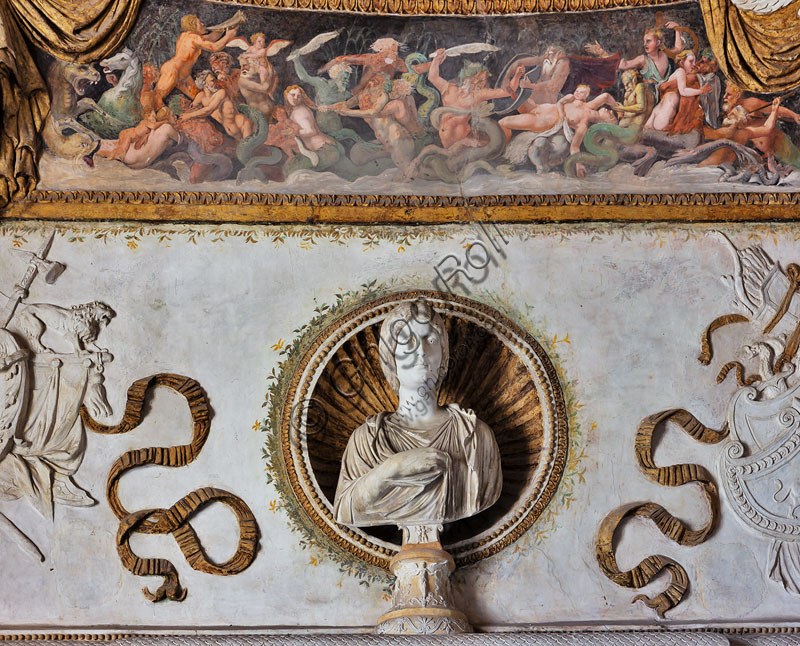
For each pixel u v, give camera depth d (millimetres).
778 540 9023
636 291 9484
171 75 9648
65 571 8727
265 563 8805
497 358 9477
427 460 8484
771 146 9781
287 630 8648
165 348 9195
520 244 9547
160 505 8875
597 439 9164
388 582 8805
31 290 9258
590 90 9828
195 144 9594
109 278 9320
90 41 9492
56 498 8844
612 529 8914
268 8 9758
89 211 9414
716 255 9578
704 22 9773
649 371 9328
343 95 9766
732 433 9211
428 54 9844
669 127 9789
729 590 8906
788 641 8562
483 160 9719
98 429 8969
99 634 8531
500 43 9844
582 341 9359
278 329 9266
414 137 9734
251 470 8969
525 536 8953
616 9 9820
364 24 9828
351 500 8633
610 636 8359
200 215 9469
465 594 8812
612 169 9719
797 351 9383
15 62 9328
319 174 9617
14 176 9352
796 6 9703
